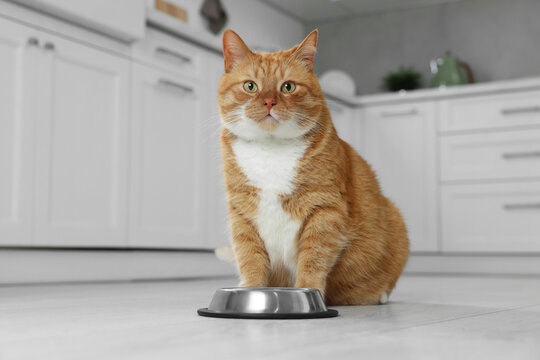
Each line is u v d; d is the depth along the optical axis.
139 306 1.27
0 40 1.91
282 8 4.34
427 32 4.24
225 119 1.27
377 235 1.33
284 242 1.24
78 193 2.14
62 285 2.01
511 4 4.01
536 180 3.19
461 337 0.81
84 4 2.08
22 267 1.98
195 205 2.62
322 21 4.58
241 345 0.73
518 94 3.27
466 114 3.40
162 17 2.43
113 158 2.27
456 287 2.14
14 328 0.90
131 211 2.33
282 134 1.21
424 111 3.52
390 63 4.36
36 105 2.00
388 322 0.98
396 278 1.44
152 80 2.43
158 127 2.46
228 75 1.28
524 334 0.84
